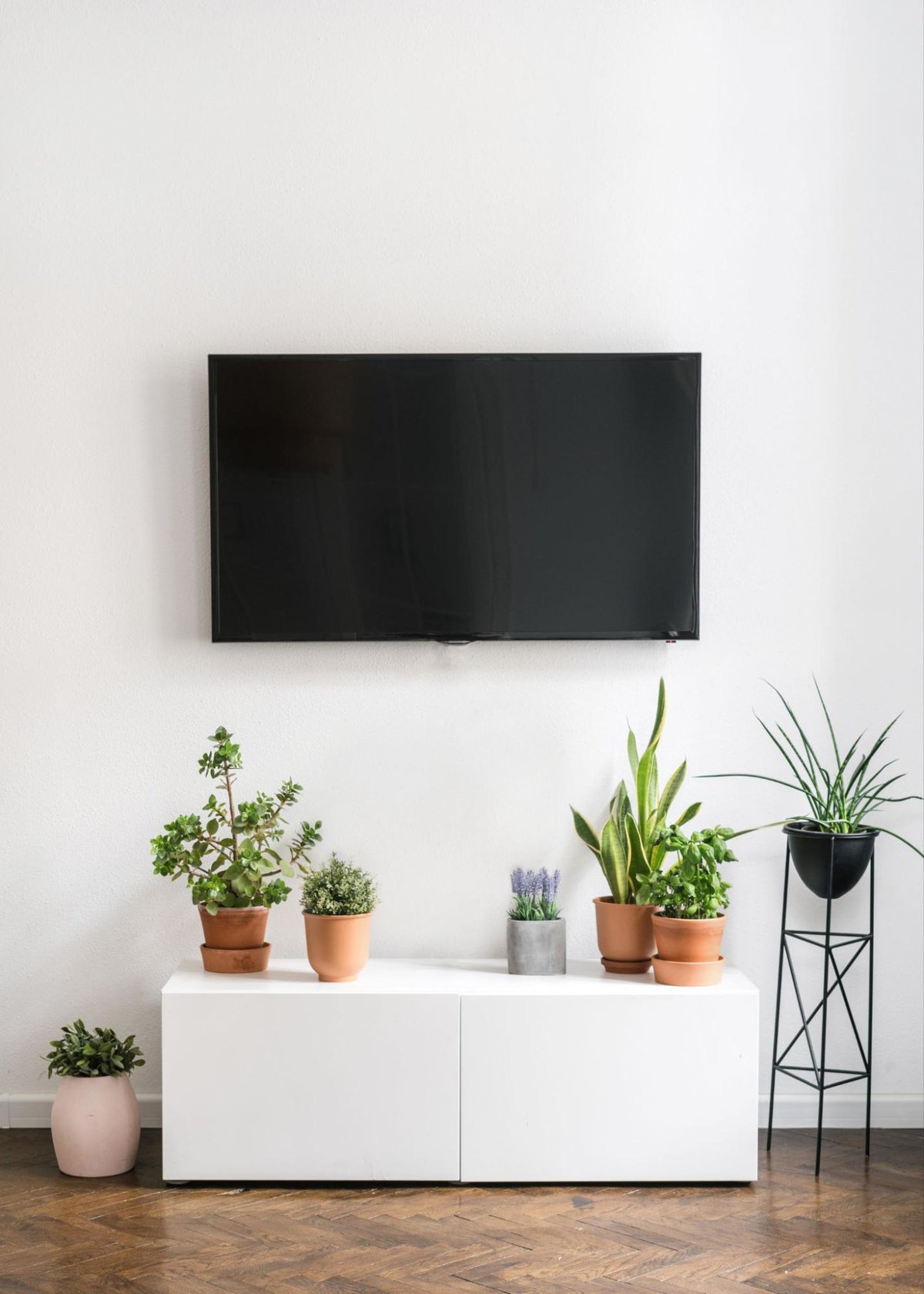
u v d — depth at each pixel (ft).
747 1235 8.55
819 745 10.98
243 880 9.97
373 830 10.96
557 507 10.78
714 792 10.98
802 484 11.00
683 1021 9.45
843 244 11.00
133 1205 9.06
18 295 10.93
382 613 10.78
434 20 11.00
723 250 11.00
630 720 11.00
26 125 10.94
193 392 10.97
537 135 11.00
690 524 10.78
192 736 10.95
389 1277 7.88
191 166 10.97
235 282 10.97
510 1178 9.43
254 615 10.75
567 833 10.97
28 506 10.94
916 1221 8.83
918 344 10.98
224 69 10.98
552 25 11.02
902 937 11.00
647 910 10.14
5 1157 10.10
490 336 10.99
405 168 11.00
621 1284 7.79
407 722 10.97
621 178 11.00
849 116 11.00
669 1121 9.44
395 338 10.98
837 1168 9.91
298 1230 8.61
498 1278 7.87
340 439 10.73
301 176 10.98
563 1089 9.43
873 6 10.97
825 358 10.98
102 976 10.94
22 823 10.94
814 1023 10.97
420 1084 9.43
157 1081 10.91
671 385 10.75
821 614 11.00
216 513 10.71
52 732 10.94
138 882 10.94
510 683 11.00
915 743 11.00
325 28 10.99
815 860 10.09
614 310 11.00
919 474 11.00
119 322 10.96
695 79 11.00
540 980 9.91
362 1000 9.43
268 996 9.42
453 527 10.78
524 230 10.98
